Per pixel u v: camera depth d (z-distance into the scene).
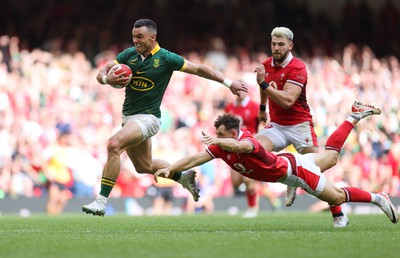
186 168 31.27
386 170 77.81
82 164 65.06
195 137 71.88
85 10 87.00
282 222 40.56
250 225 37.41
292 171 31.70
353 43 99.94
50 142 65.38
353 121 33.69
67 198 64.06
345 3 104.75
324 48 97.00
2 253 23.80
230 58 86.44
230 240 27.47
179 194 66.44
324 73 86.69
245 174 31.84
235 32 93.00
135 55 35.03
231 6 95.06
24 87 68.62
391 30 102.56
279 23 96.69
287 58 36.47
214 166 67.56
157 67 34.88
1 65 69.19
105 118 70.00
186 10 92.75
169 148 68.94
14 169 63.47
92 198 65.12
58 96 70.00
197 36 91.62
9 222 41.03
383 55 101.31
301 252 23.95
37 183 63.81
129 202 65.31
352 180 74.94
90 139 67.44
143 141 35.59
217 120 30.91
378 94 87.88
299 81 36.22
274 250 24.44
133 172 65.69
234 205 68.06
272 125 38.12
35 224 39.00
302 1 103.06
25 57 73.69
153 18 90.56
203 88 76.88
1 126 64.50
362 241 27.03
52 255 23.30
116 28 87.00
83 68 74.50
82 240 27.75
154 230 33.81
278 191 67.81
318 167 32.34
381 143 78.88
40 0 85.94
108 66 35.38
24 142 64.75
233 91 36.16
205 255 23.16
